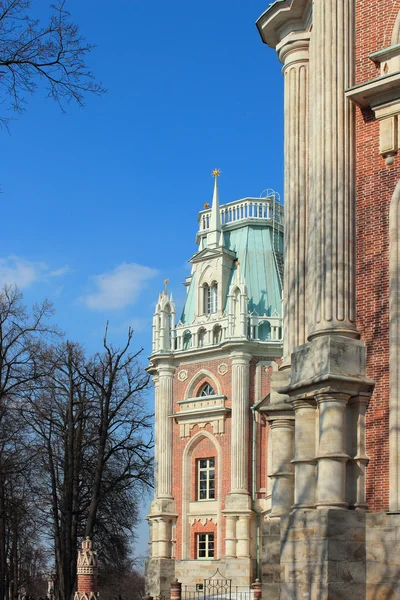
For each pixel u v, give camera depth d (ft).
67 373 173.58
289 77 88.94
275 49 92.27
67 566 165.37
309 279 75.15
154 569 217.36
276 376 84.38
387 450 67.67
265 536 81.76
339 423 68.85
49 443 176.96
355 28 76.64
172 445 225.97
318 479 69.00
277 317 222.69
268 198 239.71
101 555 205.16
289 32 89.15
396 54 72.95
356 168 74.18
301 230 85.46
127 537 203.00
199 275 234.38
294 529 68.03
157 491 223.51
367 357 70.44
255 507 210.18
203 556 215.31
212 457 218.79
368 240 72.33
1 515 165.78
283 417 83.46
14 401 163.73
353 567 65.57
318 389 69.72
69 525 167.43
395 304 69.26
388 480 67.15
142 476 175.73
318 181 74.33
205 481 219.20
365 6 76.48
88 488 191.21
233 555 206.80
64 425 180.75
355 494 68.03
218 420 217.77
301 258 84.84
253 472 212.23
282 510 81.92
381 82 71.72
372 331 70.59
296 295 84.23
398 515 65.31
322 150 74.54
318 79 75.97
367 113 74.54
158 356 229.25
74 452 176.55
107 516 200.13
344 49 75.82
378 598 64.85
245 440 213.25
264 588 80.74
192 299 237.25
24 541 217.36
